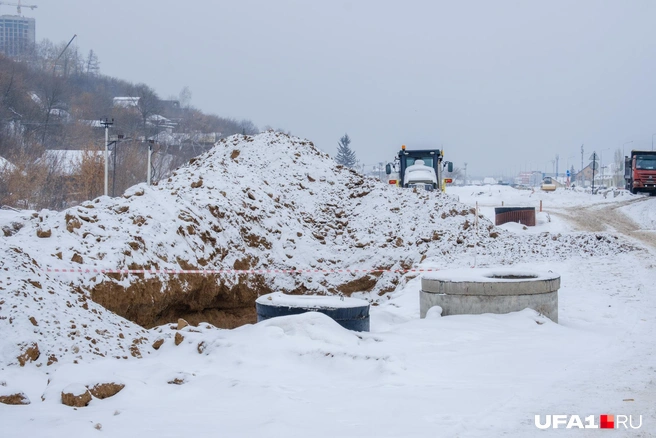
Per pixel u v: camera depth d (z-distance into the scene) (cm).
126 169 6519
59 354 953
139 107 10150
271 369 934
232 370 937
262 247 2233
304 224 2516
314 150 3095
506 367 952
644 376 887
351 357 952
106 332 1067
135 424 697
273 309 1256
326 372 935
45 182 5788
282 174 2812
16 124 7338
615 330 1273
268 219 2352
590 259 2130
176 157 8300
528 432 649
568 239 2433
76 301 1125
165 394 825
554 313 1352
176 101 12738
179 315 1783
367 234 2473
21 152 5838
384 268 2286
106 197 1812
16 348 925
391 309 1625
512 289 1323
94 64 12706
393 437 635
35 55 12338
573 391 810
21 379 872
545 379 877
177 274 1714
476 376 901
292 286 2184
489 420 688
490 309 1329
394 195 2712
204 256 1900
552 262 2091
